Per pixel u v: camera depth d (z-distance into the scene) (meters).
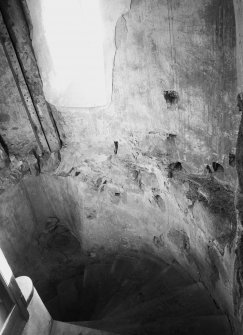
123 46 3.02
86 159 4.32
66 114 4.07
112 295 4.66
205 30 2.31
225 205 2.96
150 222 4.25
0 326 2.62
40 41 3.59
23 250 4.92
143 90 3.16
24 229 4.88
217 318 3.34
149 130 3.43
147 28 2.73
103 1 2.88
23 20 3.52
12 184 4.45
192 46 2.48
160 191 3.78
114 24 2.95
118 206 4.43
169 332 3.47
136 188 4.03
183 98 2.85
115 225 4.66
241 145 2.19
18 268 4.84
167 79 2.88
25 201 4.74
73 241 5.28
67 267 5.21
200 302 3.75
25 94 3.99
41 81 3.91
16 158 4.44
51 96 3.95
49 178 4.66
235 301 2.62
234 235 2.77
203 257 3.47
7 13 3.44
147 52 2.88
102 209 4.56
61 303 4.82
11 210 4.58
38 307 3.07
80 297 4.86
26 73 3.86
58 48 3.67
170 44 2.64
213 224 3.04
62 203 4.90
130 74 3.16
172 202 3.64
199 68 2.53
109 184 4.29
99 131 4.02
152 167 3.67
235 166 2.42
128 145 3.81
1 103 3.99
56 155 4.54
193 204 3.28
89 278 4.88
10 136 4.30
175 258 4.21
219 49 2.28
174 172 3.47
